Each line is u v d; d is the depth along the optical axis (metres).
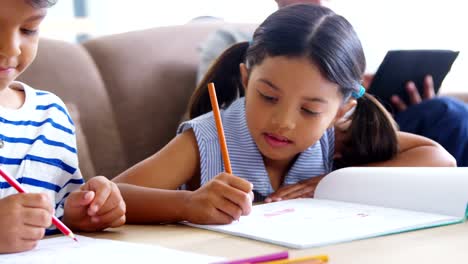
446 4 2.48
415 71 1.59
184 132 1.27
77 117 1.54
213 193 0.91
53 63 1.56
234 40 1.77
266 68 1.12
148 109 1.68
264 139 1.17
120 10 3.10
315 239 0.75
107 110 1.63
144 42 1.74
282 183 1.33
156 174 1.18
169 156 1.21
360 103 1.40
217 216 0.89
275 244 0.75
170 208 0.93
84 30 3.01
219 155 1.26
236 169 1.27
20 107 1.14
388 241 0.76
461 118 1.55
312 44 1.10
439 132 1.55
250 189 0.94
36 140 1.12
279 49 1.11
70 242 0.78
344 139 1.41
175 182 1.21
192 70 1.76
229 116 1.31
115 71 1.67
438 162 1.37
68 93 1.56
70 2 3.03
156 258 0.66
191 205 0.91
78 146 1.50
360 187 1.05
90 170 1.52
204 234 0.83
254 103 1.15
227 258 0.67
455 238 0.78
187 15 3.03
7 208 0.74
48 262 0.66
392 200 0.99
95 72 1.65
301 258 0.62
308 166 1.33
